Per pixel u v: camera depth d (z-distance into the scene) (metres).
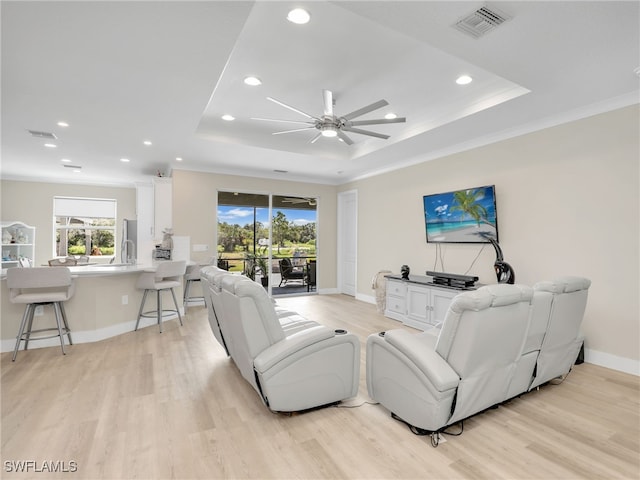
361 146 5.28
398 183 5.72
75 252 7.31
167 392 2.58
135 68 2.52
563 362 2.66
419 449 1.91
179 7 1.84
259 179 6.66
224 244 6.38
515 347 2.09
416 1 1.87
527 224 3.81
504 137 4.05
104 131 3.96
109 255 7.55
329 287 7.46
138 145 4.57
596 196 3.24
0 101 3.10
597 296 3.24
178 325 4.54
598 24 2.04
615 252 3.12
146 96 3.00
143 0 1.78
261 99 3.62
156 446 1.91
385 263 6.01
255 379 2.21
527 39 2.21
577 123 3.38
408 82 3.24
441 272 4.64
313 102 3.71
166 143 4.49
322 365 2.26
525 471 1.73
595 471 1.72
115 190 7.60
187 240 5.84
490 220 4.14
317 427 2.13
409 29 2.12
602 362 3.20
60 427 2.09
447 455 1.85
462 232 4.50
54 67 2.50
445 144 4.63
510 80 2.77
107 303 3.97
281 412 2.30
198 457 1.82
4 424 2.11
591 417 2.26
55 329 3.65
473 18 2.01
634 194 3.00
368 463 1.79
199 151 4.89
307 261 7.34
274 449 1.90
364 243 6.56
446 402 1.90
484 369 1.99
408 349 2.01
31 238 6.84
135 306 4.34
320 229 7.35
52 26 2.00
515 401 2.49
